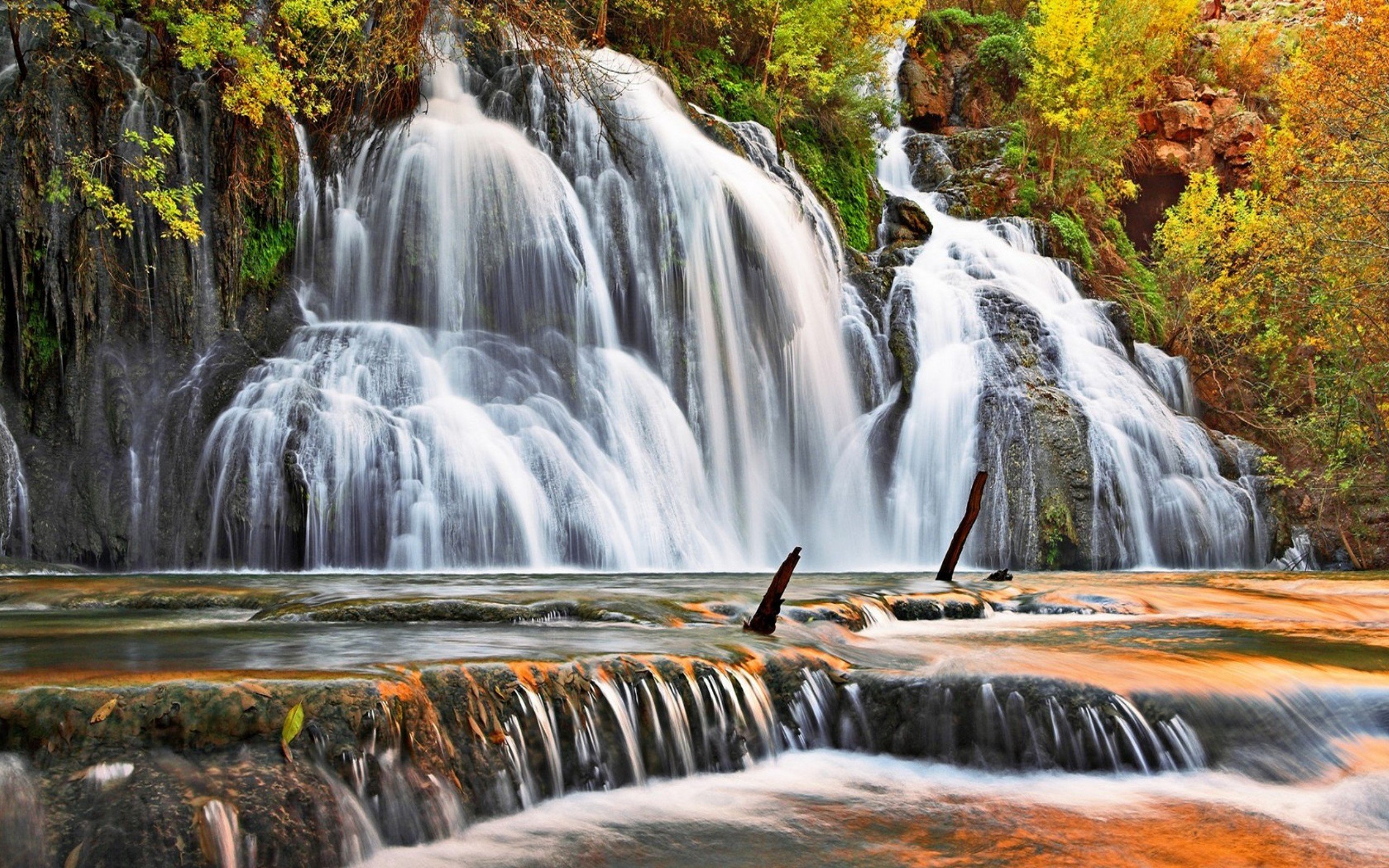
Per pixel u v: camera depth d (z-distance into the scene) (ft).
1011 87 121.19
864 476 70.69
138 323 52.31
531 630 24.88
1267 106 126.31
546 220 62.69
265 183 58.23
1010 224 95.09
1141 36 108.06
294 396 49.88
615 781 18.47
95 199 49.06
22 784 13.02
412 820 15.35
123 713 13.98
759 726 20.76
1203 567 71.41
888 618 32.91
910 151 111.04
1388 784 18.94
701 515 61.21
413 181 61.41
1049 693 21.25
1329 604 39.58
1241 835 17.22
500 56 70.95
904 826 17.29
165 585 34.94
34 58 51.44
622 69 74.23
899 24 102.94
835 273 75.61
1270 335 93.04
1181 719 21.11
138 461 49.78
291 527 47.83
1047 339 74.54
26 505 47.50
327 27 58.90
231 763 14.11
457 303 60.54
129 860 12.64
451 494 50.39
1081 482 66.13
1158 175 118.93
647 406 61.72
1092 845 16.58
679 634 24.75
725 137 77.25
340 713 15.12
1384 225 77.97
